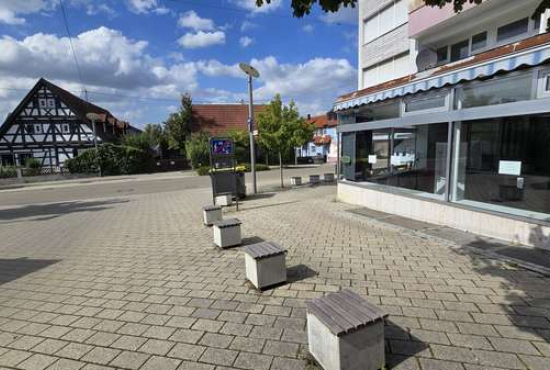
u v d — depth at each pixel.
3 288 4.35
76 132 33.41
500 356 2.40
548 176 4.85
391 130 7.59
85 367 2.54
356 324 2.19
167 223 8.09
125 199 13.79
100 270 4.87
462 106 5.70
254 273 3.81
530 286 3.52
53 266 5.22
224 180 9.99
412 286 3.67
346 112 9.16
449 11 10.98
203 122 38.84
